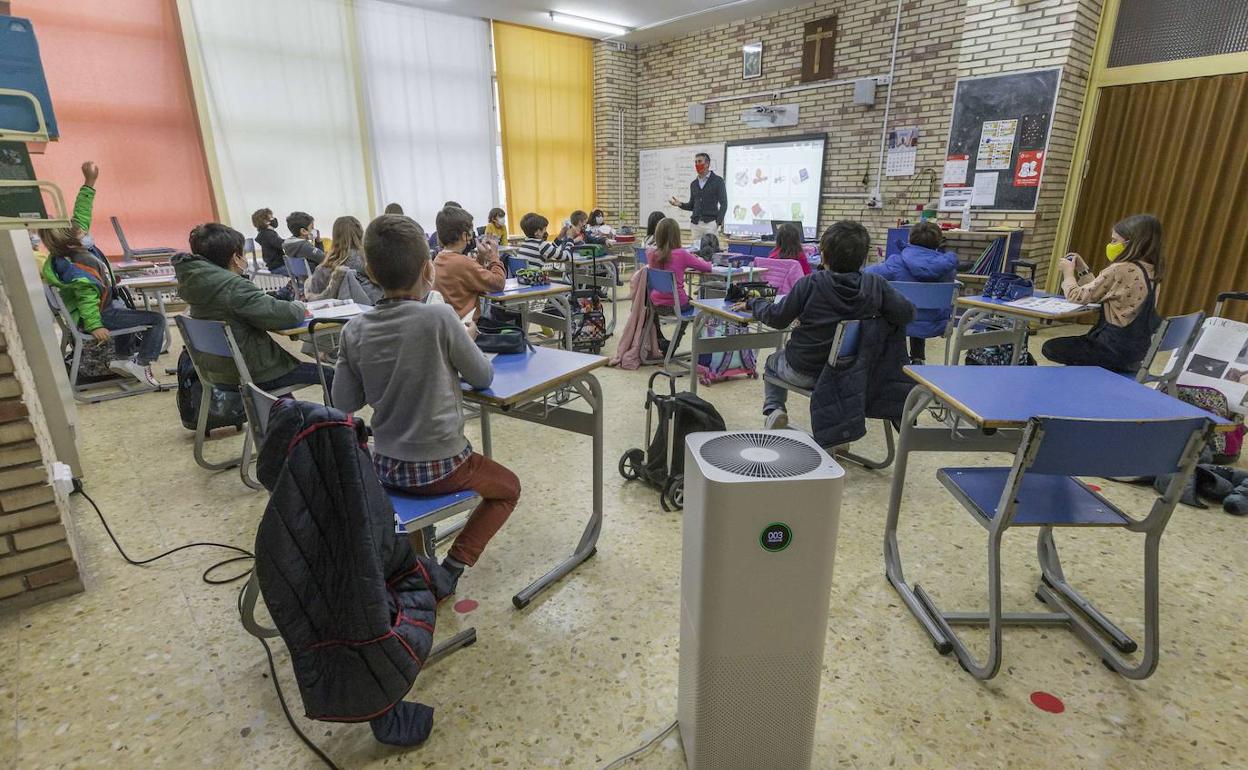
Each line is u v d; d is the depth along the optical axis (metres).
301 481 1.05
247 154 5.98
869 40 6.15
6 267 2.13
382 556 1.17
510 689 1.45
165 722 1.36
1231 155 4.36
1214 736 1.33
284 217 6.31
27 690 1.44
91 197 3.39
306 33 6.08
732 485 0.95
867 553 2.02
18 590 1.70
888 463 2.64
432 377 1.41
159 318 3.80
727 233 7.72
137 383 3.79
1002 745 1.30
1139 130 4.73
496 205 7.78
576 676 1.49
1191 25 4.40
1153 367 4.06
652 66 8.37
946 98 5.69
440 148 7.18
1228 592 1.81
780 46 6.91
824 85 6.61
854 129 6.45
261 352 2.45
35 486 1.66
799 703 1.12
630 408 3.37
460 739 1.31
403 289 1.43
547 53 7.78
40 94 1.46
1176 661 1.54
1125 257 2.71
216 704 1.41
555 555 2.00
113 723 1.35
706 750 1.14
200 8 5.52
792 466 1.01
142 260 5.00
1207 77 4.38
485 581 1.86
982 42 5.05
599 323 4.67
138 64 5.36
